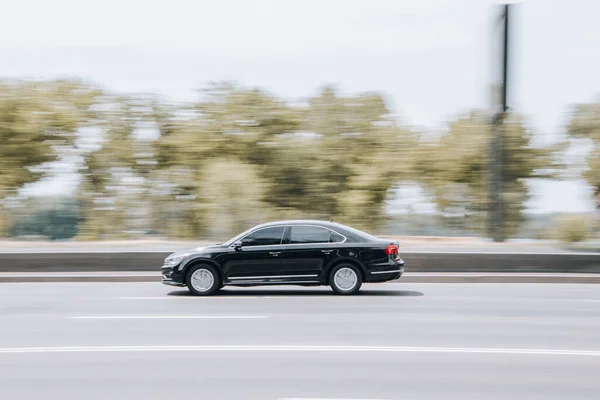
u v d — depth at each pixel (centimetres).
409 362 760
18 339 910
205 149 5509
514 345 866
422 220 5200
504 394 626
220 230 4075
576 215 2659
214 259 1434
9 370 723
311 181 5566
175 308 1229
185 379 680
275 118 5709
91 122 5478
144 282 1808
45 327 1012
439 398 611
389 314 1145
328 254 1430
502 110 2430
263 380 675
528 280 1802
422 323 1045
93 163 5416
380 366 739
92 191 5428
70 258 1911
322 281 1437
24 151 5203
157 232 5291
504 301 1349
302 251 1430
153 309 1217
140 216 5350
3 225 5131
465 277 1805
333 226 1455
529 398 614
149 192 5362
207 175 4266
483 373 709
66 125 5312
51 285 1722
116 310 1205
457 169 5106
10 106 5259
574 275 1828
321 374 701
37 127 5262
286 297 1411
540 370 725
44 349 839
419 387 649
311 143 5669
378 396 616
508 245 2381
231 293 1501
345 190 5588
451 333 955
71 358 784
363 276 1434
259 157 5694
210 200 4097
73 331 974
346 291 1434
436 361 766
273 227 1455
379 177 5319
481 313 1166
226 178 4100
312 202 5606
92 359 778
